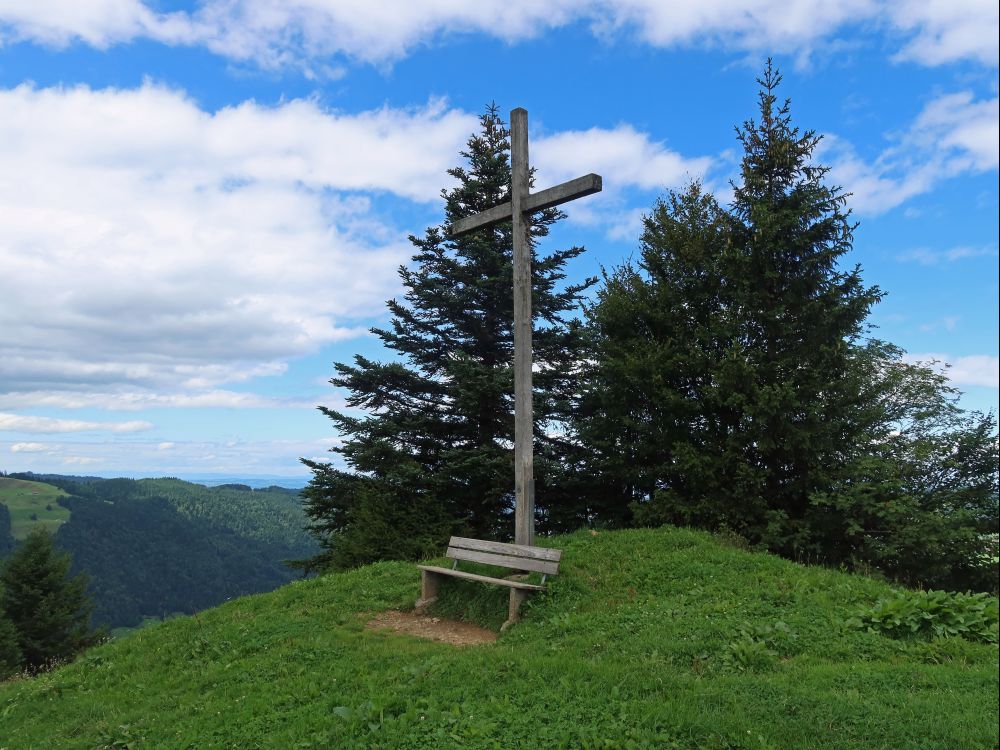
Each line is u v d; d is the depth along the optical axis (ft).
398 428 55.42
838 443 42.27
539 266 55.52
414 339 58.49
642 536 35.29
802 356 42.42
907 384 48.16
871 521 41.24
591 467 52.49
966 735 13.76
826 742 13.82
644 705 15.48
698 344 46.01
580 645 21.48
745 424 42.42
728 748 13.79
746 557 30.68
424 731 15.51
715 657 19.47
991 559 41.70
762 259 43.47
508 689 17.30
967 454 45.29
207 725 18.43
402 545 49.29
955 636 20.10
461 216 56.13
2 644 94.43
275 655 24.35
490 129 57.52
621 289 51.37
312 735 16.17
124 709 22.68
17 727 23.35
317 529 61.87
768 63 45.47
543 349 57.11
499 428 54.39
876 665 18.45
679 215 50.83
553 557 27.12
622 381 47.60
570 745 14.16
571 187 29.37
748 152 46.37
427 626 28.12
